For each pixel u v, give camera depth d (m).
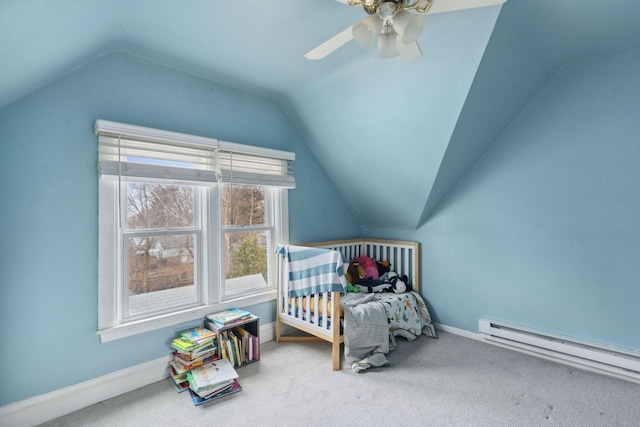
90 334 1.91
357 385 2.09
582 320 2.31
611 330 2.20
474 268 2.87
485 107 2.22
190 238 2.39
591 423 1.70
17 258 1.68
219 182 2.45
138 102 2.09
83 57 1.80
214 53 2.06
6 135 1.65
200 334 2.22
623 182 2.13
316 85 2.53
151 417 1.78
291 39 1.91
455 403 1.88
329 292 2.43
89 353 1.90
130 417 1.78
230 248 2.62
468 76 1.92
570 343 2.32
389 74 2.16
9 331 1.66
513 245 2.63
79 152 1.87
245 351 2.37
